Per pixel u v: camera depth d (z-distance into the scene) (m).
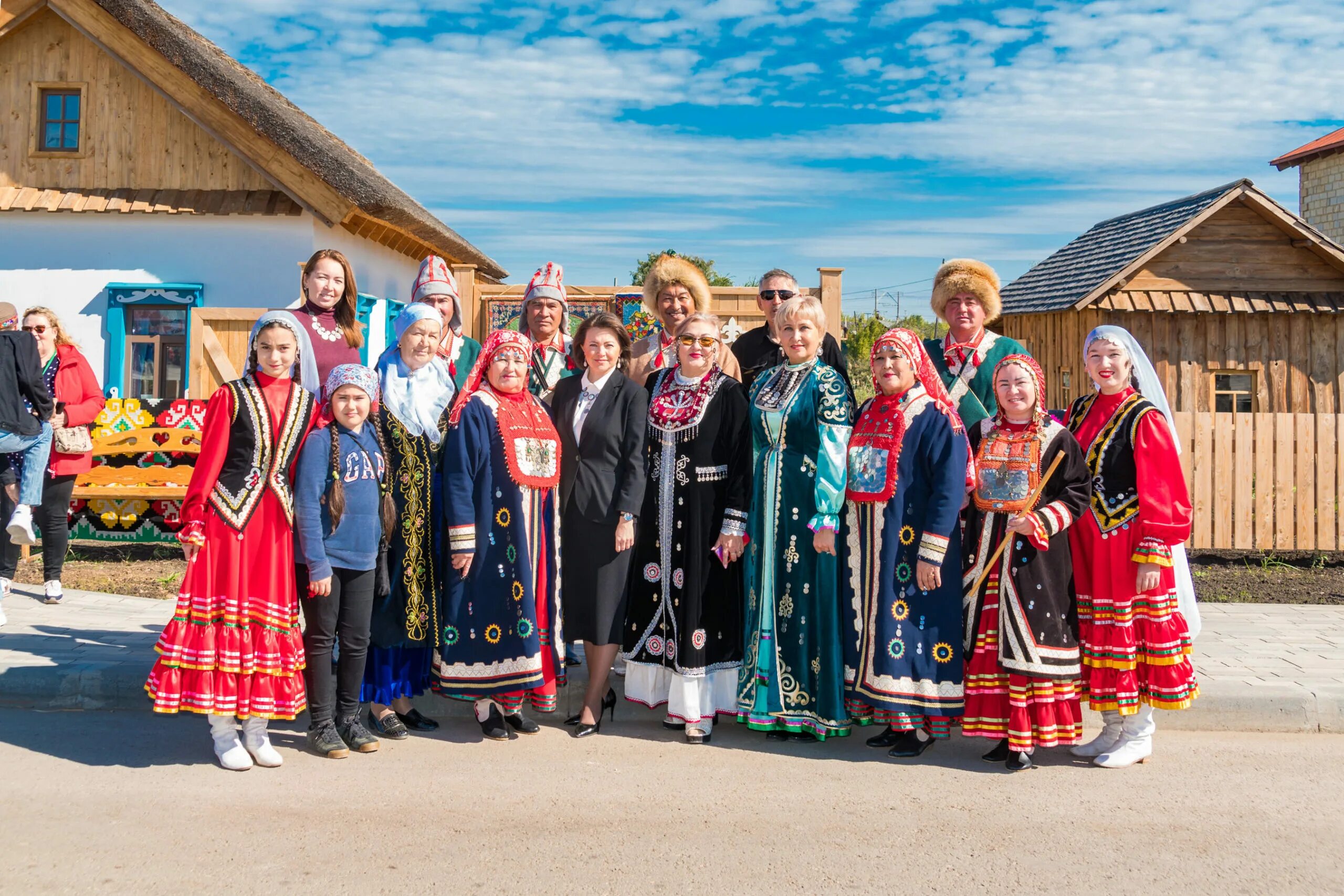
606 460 5.00
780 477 4.95
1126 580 4.56
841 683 4.86
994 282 5.65
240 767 4.44
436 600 4.90
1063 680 4.52
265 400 4.36
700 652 4.94
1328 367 13.61
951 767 4.67
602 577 4.99
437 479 4.95
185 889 3.29
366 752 4.75
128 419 9.12
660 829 3.88
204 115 12.07
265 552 4.36
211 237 12.40
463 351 5.91
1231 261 13.66
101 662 5.55
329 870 3.46
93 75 12.51
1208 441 9.66
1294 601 8.27
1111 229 17.56
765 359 6.10
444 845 3.69
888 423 4.77
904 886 3.41
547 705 5.03
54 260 12.48
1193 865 3.61
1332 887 3.45
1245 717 5.34
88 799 4.07
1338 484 9.62
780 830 3.89
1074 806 4.18
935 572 4.60
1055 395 15.09
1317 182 28.00
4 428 6.50
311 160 11.69
